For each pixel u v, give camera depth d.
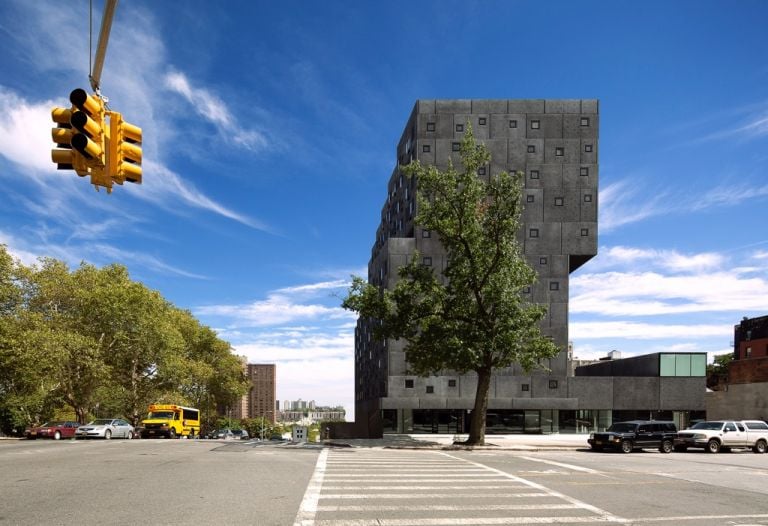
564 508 11.62
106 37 9.12
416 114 56.88
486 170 56.03
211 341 85.00
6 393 48.69
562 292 54.62
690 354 52.97
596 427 52.09
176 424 48.97
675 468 20.78
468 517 10.41
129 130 10.39
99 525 8.98
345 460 21.20
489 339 31.66
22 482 13.69
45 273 50.81
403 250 54.78
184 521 9.38
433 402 51.03
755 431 30.80
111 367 54.53
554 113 56.81
